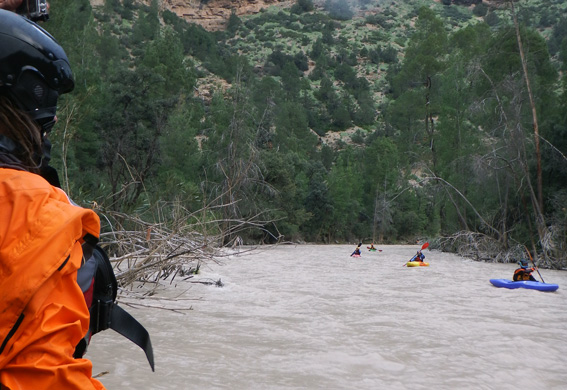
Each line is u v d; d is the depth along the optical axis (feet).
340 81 446.60
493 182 87.45
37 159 3.52
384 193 191.01
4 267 2.89
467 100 109.19
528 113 90.48
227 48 464.24
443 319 25.57
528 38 102.63
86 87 106.32
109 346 18.07
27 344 2.84
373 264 68.49
